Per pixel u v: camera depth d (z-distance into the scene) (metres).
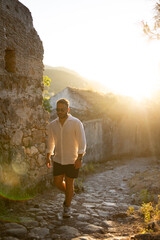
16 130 4.76
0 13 4.28
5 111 4.40
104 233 3.44
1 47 4.31
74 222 3.81
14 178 4.54
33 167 5.38
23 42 5.09
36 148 5.57
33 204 4.62
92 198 5.86
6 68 4.77
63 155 4.00
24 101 5.11
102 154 13.09
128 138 14.75
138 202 5.45
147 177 8.00
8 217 3.71
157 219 3.84
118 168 11.61
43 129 5.94
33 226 3.49
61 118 3.96
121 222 3.98
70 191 4.03
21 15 5.04
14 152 4.59
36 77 5.68
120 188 7.24
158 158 14.70
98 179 9.09
